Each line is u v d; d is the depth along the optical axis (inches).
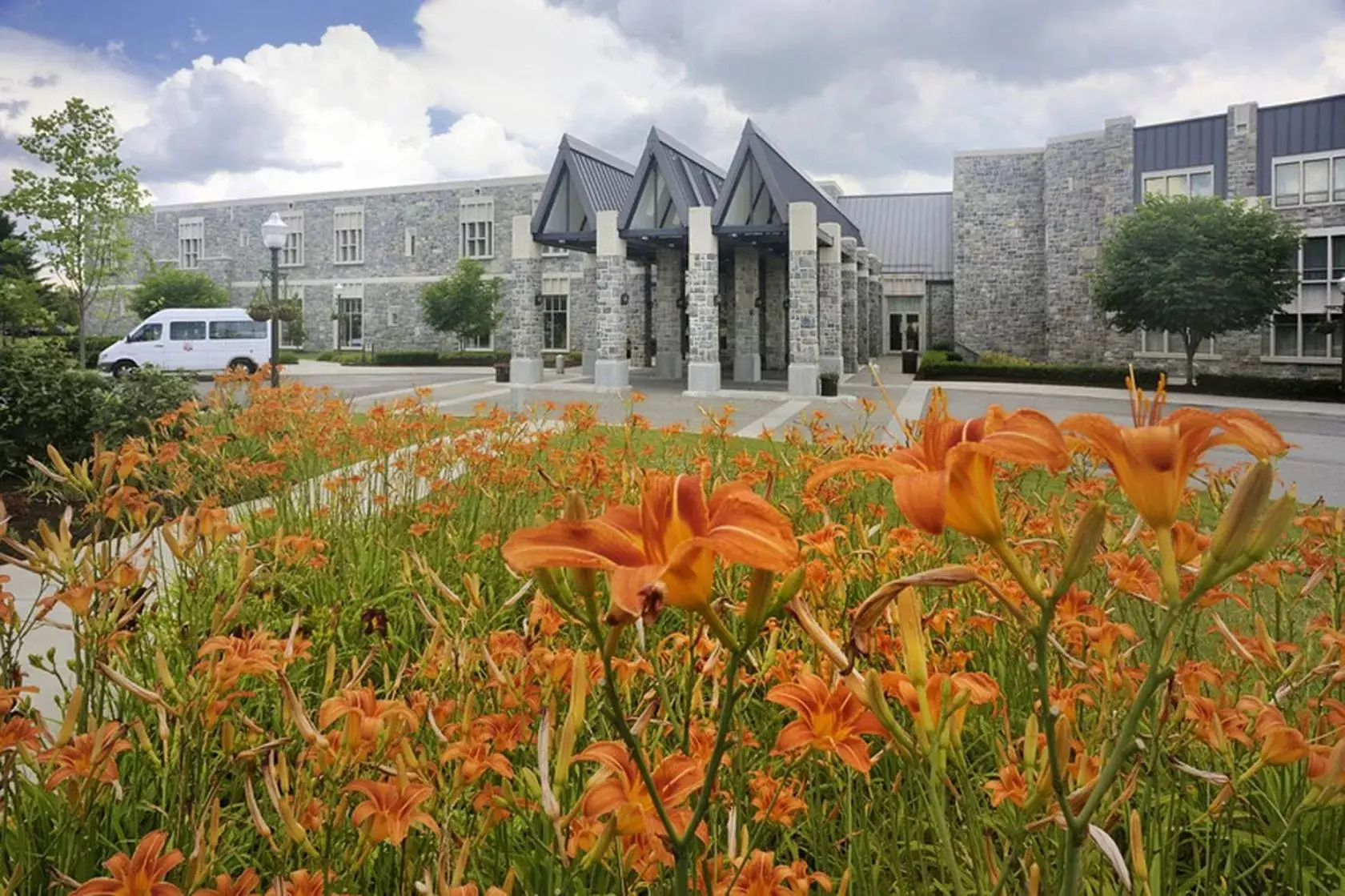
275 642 66.4
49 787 67.6
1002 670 94.0
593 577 31.5
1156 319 947.3
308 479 219.9
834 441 167.8
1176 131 1111.0
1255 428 28.8
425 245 1573.6
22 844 70.7
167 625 118.7
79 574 82.7
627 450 155.8
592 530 32.0
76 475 84.9
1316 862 79.8
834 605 83.4
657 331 1100.5
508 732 60.3
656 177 901.2
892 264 1574.8
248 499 232.5
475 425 206.4
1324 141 1015.6
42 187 770.2
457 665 74.3
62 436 335.6
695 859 44.9
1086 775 46.3
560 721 72.0
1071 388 971.3
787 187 892.6
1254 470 28.5
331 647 67.7
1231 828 80.2
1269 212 931.3
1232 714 60.1
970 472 31.6
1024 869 45.0
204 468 199.3
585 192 909.8
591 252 1083.3
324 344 1642.5
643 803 41.5
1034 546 84.3
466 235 1550.2
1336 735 69.7
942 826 38.3
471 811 75.8
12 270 1138.0
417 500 212.2
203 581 129.6
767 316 1194.6
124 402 342.6
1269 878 82.4
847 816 67.9
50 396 328.5
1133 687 66.1
